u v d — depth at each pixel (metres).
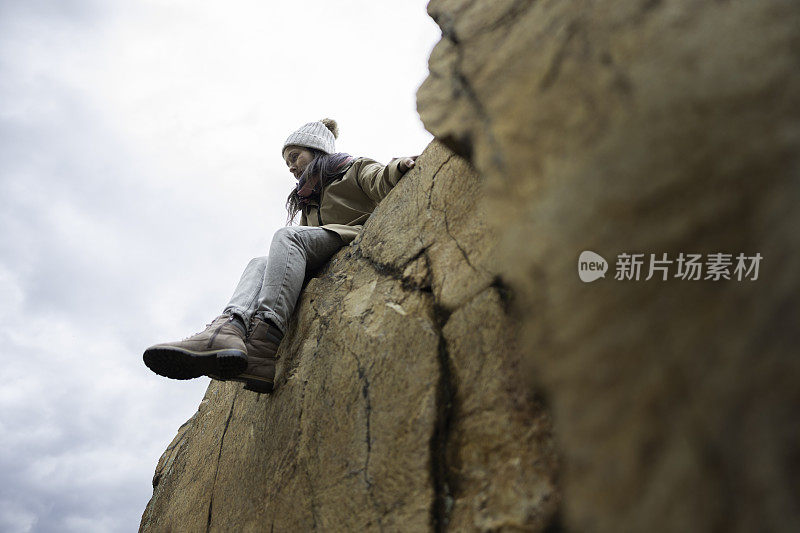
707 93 0.85
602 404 0.82
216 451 2.43
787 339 0.67
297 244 2.29
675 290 0.80
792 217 0.71
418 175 2.03
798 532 0.61
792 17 0.84
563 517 1.02
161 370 1.90
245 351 1.92
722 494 0.67
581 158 0.98
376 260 1.99
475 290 1.48
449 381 1.40
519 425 1.19
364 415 1.58
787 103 0.78
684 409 0.73
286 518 1.67
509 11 1.39
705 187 0.81
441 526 1.21
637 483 0.75
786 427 0.65
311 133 2.86
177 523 2.44
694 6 0.94
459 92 1.38
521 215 1.06
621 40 1.02
